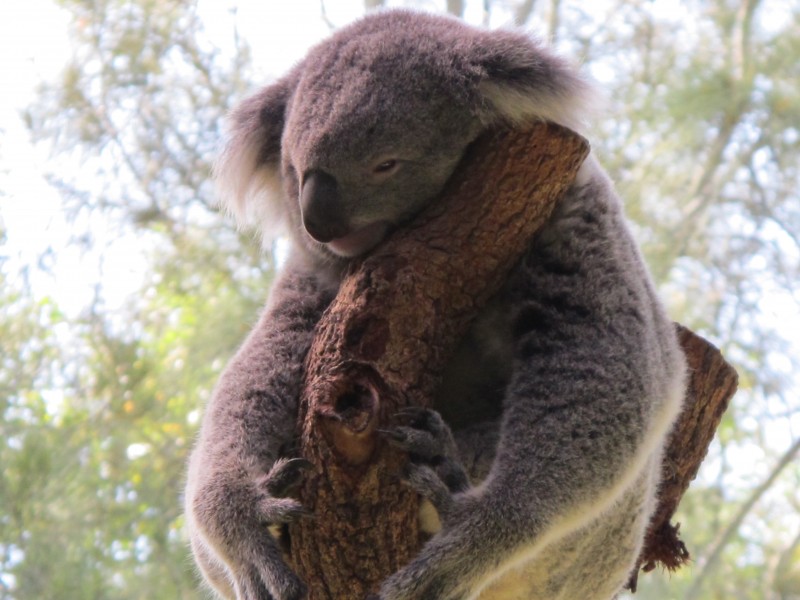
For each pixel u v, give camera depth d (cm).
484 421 538
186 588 1186
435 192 519
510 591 541
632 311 510
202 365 1268
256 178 622
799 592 1513
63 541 1195
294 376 529
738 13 1443
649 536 675
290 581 447
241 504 478
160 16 1393
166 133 1359
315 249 560
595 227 518
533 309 511
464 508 458
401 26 553
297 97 550
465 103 514
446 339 464
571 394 484
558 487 469
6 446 1216
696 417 664
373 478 437
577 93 527
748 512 1489
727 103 1397
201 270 1316
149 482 1243
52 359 1270
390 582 443
